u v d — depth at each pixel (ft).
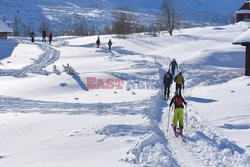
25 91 85.71
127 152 39.86
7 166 36.45
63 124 53.52
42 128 51.34
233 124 53.83
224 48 167.02
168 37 221.25
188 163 38.68
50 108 68.54
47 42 206.59
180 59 151.23
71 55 154.10
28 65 128.98
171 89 89.92
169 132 51.62
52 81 92.22
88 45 190.80
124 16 298.56
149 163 36.91
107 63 129.80
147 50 186.09
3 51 167.32
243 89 83.05
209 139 47.65
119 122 54.24
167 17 281.13
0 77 107.65
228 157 40.57
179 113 50.78
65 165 36.19
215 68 130.41
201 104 69.92
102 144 43.27
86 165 35.91
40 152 40.70
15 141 45.24
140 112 62.59
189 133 50.80
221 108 65.16
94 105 70.33
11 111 65.92
